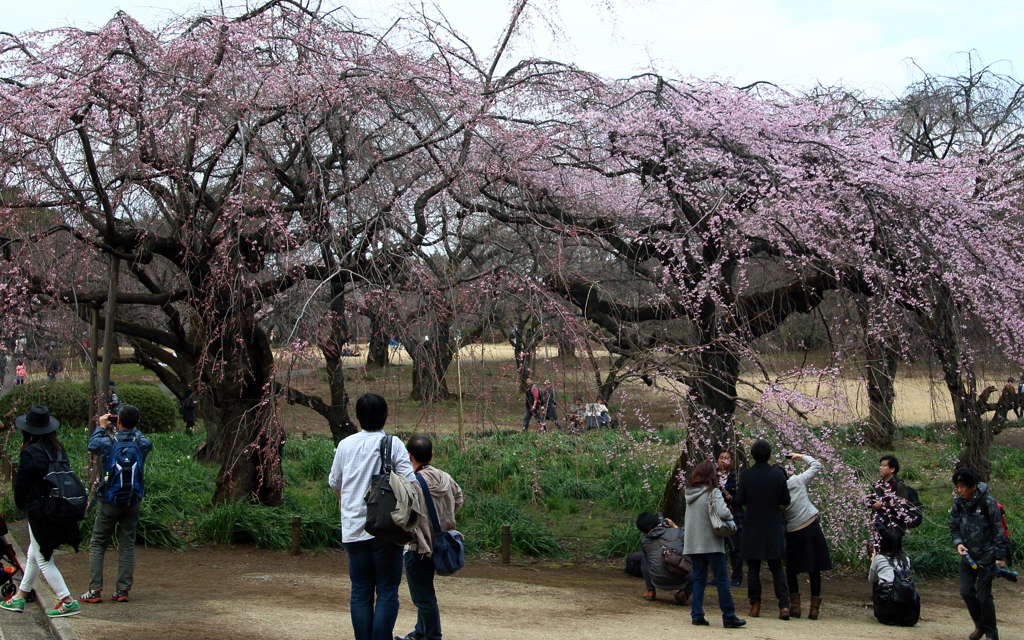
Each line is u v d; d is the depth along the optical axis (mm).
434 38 9055
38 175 7492
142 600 6348
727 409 8969
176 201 8297
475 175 8625
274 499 10047
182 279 8977
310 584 7473
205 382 10906
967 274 8633
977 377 10344
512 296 8094
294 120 8219
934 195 8562
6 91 7570
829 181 8586
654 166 9109
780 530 7312
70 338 9086
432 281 7832
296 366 7578
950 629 7551
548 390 8109
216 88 7969
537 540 10461
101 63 7570
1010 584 10352
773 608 8125
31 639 5352
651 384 8344
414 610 6551
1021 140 13828
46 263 8383
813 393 8336
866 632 6941
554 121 9312
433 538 4918
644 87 9391
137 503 6293
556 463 13078
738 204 8844
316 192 8344
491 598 7504
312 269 8289
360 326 8656
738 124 8812
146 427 18953
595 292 9297
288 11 8609
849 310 8758
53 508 5629
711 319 8398
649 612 7305
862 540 9477
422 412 8133
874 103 12273
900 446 16719
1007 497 13961
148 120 7730
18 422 5785
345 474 4645
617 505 12477
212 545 9125
